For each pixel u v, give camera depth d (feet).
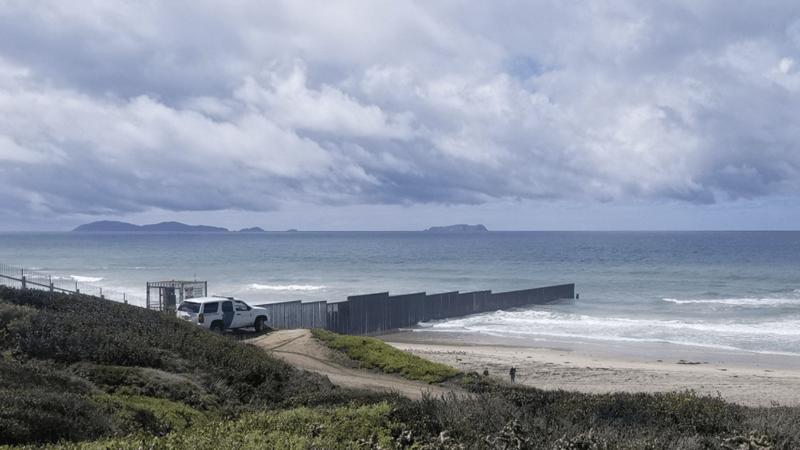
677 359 109.50
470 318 165.27
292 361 64.18
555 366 89.20
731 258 460.14
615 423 25.85
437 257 472.85
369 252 554.87
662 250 587.68
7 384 25.96
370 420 20.65
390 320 147.02
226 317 82.64
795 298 219.20
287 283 259.80
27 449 18.28
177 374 38.52
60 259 408.26
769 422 25.38
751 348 121.49
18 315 42.11
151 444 16.60
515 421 21.98
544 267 367.86
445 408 26.43
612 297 219.82
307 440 17.30
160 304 90.33
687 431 24.31
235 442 16.87
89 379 33.09
